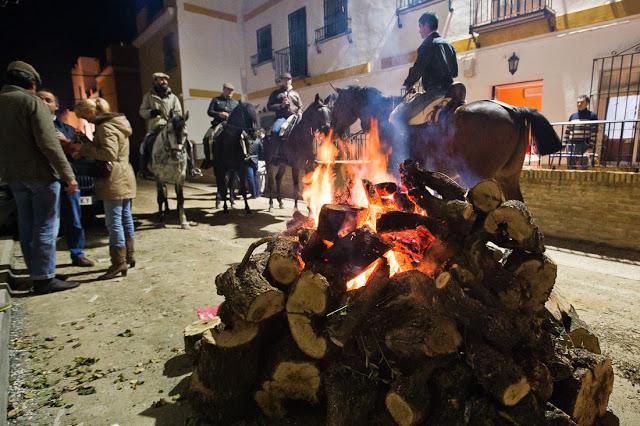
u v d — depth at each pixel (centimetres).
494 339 175
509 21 860
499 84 921
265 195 1152
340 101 543
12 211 592
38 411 221
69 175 376
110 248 439
